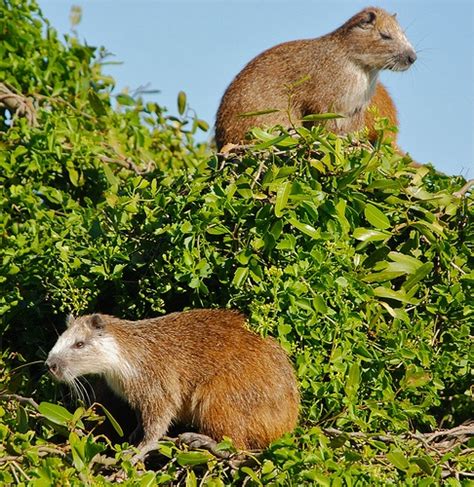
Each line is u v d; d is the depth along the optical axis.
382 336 24.58
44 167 31.09
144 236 25.94
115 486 21.16
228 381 23.83
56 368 24.56
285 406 23.56
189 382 24.31
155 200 25.86
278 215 23.72
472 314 25.50
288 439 22.02
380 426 24.30
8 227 28.89
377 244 25.08
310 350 23.91
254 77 33.91
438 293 25.69
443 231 25.84
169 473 22.30
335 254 24.16
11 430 23.41
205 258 24.61
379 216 24.59
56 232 27.61
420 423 25.77
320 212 24.50
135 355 24.70
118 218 26.28
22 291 27.16
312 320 23.66
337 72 34.00
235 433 23.64
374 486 21.59
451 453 23.14
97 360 24.78
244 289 24.52
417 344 24.73
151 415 24.59
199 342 24.47
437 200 25.83
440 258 25.62
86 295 26.16
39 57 35.56
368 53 34.09
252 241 24.16
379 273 24.59
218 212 24.58
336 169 24.98
